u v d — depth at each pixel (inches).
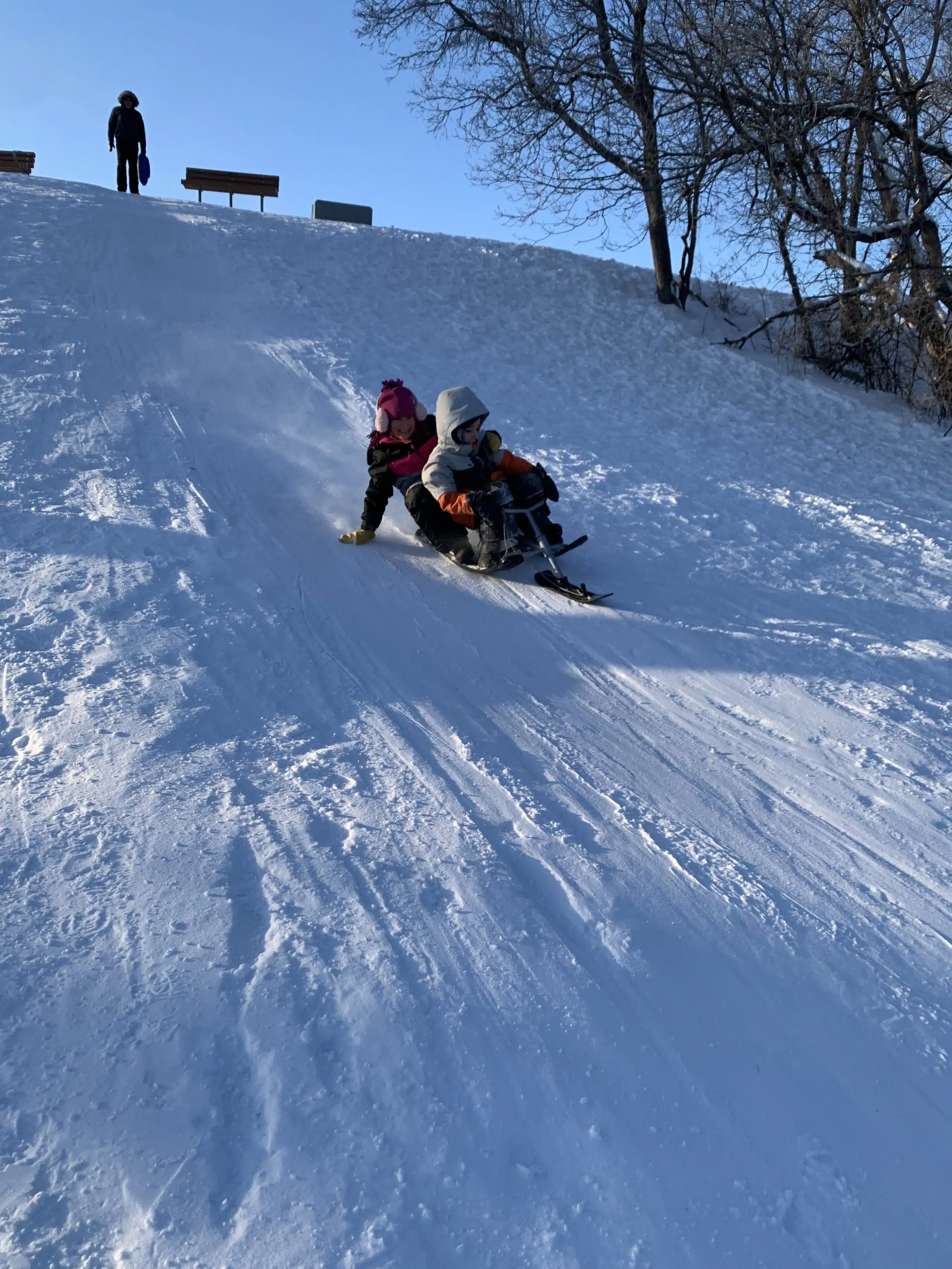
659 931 118.6
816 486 335.3
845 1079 102.0
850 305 482.0
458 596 227.3
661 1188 86.7
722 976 113.4
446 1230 80.0
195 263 518.9
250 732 155.2
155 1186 80.0
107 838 122.6
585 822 142.7
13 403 295.9
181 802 132.3
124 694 159.0
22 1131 83.3
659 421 397.1
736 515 291.7
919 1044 108.0
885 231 452.8
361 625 204.5
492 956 108.8
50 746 143.7
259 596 206.5
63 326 383.2
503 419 365.1
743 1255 82.5
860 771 166.2
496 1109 91.0
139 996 97.3
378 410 247.9
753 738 175.8
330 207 747.4
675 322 559.5
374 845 127.8
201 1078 89.6
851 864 140.5
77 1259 74.4
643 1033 102.8
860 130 458.9
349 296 507.5
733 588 241.8
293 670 179.0
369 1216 80.0
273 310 460.8
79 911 108.9
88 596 190.4
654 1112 94.0
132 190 732.7
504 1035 98.8
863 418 442.9
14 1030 92.6
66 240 507.2
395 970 104.3
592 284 600.1
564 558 251.4
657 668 200.5
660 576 245.4
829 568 259.6
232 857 120.8
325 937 108.2
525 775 154.4
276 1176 82.1
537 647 206.1
